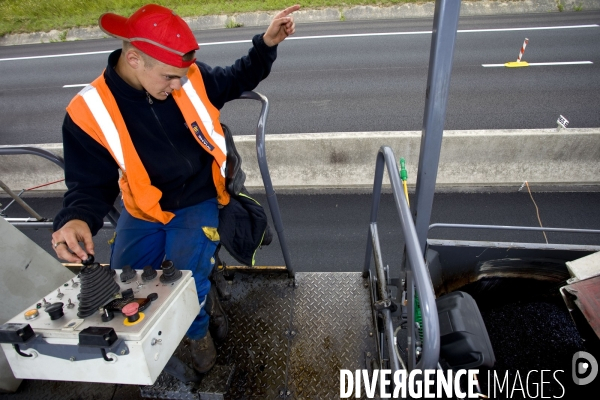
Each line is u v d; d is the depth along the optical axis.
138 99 1.38
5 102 7.72
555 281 2.30
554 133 3.84
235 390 1.61
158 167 1.51
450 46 1.03
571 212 3.81
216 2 12.10
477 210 3.91
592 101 5.95
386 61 8.10
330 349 1.75
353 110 6.18
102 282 1.16
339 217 4.00
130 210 1.57
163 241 1.63
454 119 5.66
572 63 7.39
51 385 1.66
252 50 1.64
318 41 9.52
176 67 1.23
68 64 9.58
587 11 10.52
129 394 1.61
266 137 4.23
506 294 2.45
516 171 4.08
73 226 1.23
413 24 10.31
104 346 1.01
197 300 1.38
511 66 7.44
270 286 2.07
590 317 1.79
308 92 6.95
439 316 1.34
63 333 1.08
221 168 1.58
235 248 1.72
